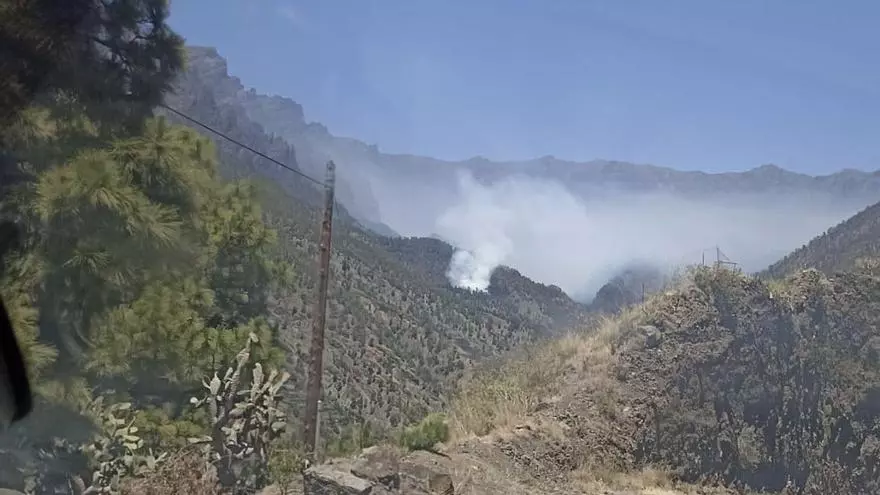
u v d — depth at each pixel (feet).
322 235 44.88
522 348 75.82
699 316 50.26
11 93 28.86
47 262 27.37
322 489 25.53
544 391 46.37
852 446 46.44
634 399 44.73
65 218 27.68
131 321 31.07
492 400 44.68
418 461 32.96
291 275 47.57
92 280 28.09
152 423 31.76
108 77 35.04
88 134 31.81
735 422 45.91
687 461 43.19
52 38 30.91
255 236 43.70
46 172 28.27
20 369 24.72
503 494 31.81
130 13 37.22
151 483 24.95
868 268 56.29
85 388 27.66
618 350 48.85
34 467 25.93
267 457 27.02
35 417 25.72
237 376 27.12
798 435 46.68
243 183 45.60
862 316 52.54
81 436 26.61
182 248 34.32
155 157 34.12
